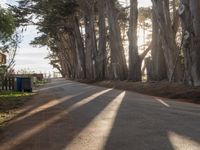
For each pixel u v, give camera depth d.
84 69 63.81
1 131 11.10
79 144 8.71
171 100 20.02
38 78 58.25
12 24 20.92
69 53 87.69
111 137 9.35
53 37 66.81
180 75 26.77
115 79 43.09
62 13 50.62
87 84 49.06
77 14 58.41
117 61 43.12
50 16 52.12
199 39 22.11
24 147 8.70
